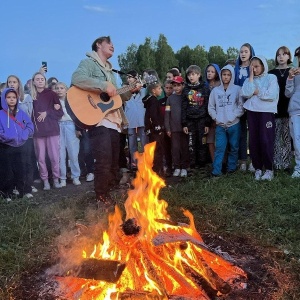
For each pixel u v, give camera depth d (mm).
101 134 5605
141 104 8289
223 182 6562
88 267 3326
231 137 7148
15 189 7020
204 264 3355
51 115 7422
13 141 6812
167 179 7410
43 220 5438
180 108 7574
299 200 5570
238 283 3422
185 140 7523
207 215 5145
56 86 7797
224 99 7102
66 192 7223
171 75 8023
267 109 6664
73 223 5191
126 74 6211
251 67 6770
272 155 6676
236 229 4684
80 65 5645
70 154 7703
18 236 4895
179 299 3084
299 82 6730
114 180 6188
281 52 7074
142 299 3092
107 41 5789
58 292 3436
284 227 4848
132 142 8352
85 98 5590
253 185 6336
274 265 3725
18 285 3629
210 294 3174
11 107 6883
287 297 3311
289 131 7121
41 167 7461
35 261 4047
